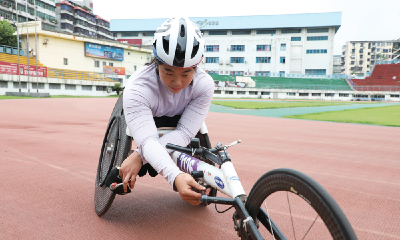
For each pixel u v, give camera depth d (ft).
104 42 165.07
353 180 12.51
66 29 235.40
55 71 137.18
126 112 6.06
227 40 222.07
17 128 25.82
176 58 5.05
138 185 10.85
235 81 202.28
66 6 233.76
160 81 6.08
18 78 112.37
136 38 238.89
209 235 7.04
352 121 44.45
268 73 218.38
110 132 8.40
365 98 196.24
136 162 5.97
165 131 6.81
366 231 7.61
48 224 7.54
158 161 5.42
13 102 65.16
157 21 232.12
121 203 9.05
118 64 176.14
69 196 9.61
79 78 146.92
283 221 7.91
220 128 31.01
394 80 226.17
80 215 8.11
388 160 16.94
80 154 15.92
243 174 12.80
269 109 73.41
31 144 18.42
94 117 38.47
